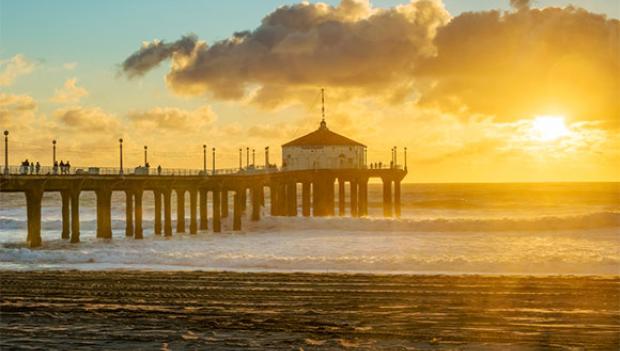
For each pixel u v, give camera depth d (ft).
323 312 105.29
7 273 139.33
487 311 105.40
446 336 92.84
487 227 236.63
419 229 240.73
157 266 149.38
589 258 149.28
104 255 159.53
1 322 100.68
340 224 251.80
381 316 102.83
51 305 110.73
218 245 195.31
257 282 127.95
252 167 291.79
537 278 130.72
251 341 91.09
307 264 147.43
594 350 87.35
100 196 212.64
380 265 144.97
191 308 108.27
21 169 184.65
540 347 88.43
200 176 241.14
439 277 132.05
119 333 94.99
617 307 107.55
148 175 221.46
